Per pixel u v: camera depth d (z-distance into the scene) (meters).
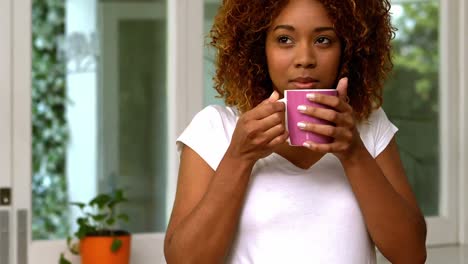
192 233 1.11
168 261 1.17
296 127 1.08
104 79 2.86
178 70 2.61
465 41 2.90
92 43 2.86
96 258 2.35
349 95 1.22
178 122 2.62
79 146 2.81
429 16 2.88
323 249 1.14
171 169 2.66
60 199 2.73
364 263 1.17
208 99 2.64
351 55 1.18
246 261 1.15
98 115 2.85
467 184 2.93
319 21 1.12
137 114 2.86
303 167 1.17
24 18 2.44
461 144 2.93
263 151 1.09
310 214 1.15
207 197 1.11
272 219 1.14
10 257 2.45
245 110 1.21
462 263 2.53
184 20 2.61
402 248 1.16
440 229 2.91
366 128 1.23
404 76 2.87
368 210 1.13
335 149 1.08
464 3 2.90
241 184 1.11
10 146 2.44
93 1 2.85
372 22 1.19
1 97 2.42
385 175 1.22
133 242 2.62
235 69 1.21
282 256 1.13
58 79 2.79
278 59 1.14
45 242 2.50
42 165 2.73
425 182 2.92
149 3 2.84
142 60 2.89
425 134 2.91
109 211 2.76
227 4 1.21
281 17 1.12
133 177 2.84
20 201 2.46
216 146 1.18
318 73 1.13
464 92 2.91
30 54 2.45
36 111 2.75
